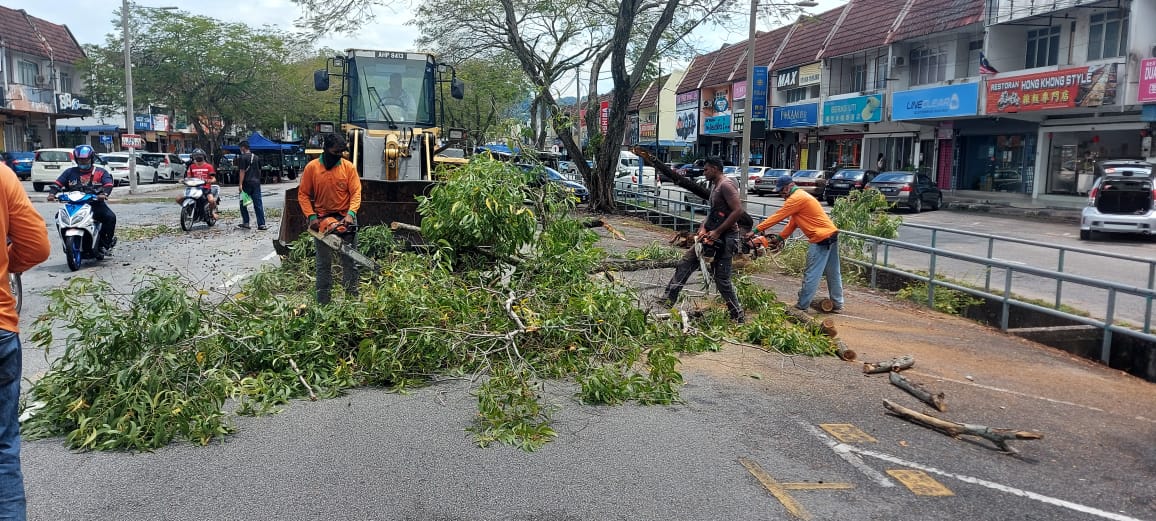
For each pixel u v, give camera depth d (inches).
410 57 569.6
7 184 126.2
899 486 171.5
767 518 154.2
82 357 191.0
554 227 314.5
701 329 307.4
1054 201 1162.6
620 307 267.3
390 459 177.9
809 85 1750.7
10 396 124.3
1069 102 1041.5
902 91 1396.4
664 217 813.9
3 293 123.9
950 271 433.4
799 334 294.2
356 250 304.7
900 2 1502.2
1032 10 1127.0
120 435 181.2
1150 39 959.6
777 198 1512.1
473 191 289.9
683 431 201.6
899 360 269.6
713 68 2245.3
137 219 759.1
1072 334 314.2
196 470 170.1
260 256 494.9
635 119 2812.5
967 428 200.4
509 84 1332.4
